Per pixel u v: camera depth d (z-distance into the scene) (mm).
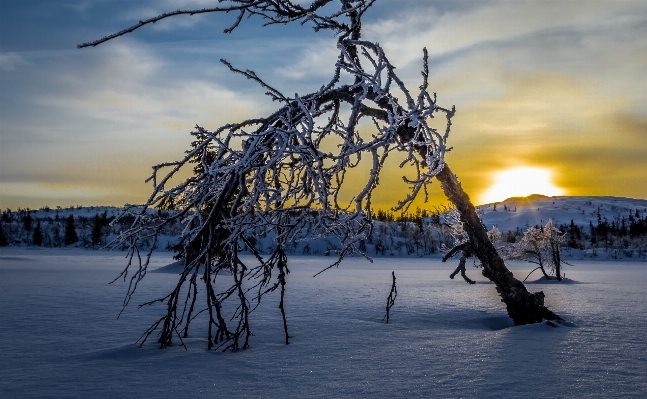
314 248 113188
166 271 40688
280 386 7203
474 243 12688
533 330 12172
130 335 11727
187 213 8188
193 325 13469
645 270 59500
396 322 14273
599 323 13828
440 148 6281
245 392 6902
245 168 6973
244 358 9078
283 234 8273
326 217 7199
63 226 155875
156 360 8859
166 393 6848
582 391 6883
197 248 8930
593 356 9250
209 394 6805
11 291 23656
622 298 22438
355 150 6293
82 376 7766
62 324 13477
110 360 8867
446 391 6918
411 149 6391
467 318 15195
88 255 93938
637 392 6828
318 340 11102
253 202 6832
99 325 13312
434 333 12188
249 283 30453
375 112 9977
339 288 28172
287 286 29609
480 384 7266
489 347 10234
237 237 8414
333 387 7148
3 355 9398
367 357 9234
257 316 15594
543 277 37906
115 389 7039
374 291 26000
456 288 28359
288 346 10336
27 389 7059
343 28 8227
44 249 122625
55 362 8766
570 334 11711
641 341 10812
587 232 195375
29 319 14422
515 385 7199
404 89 6387
